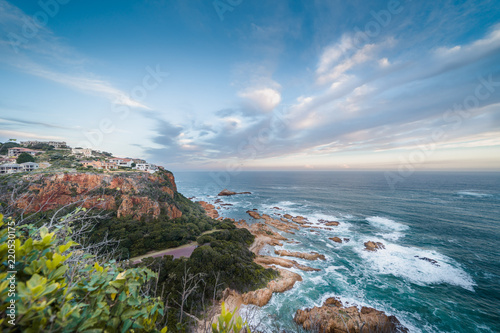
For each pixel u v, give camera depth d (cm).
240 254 2806
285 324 1730
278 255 3194
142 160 7544
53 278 189
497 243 3484
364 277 2498
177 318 1230
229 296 1950
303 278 2461
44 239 207
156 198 4081
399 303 2006
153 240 3139
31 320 160
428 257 3011
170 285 1823
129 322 215
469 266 2738
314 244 3609
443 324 1755
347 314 1752
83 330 185
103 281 224
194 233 3750
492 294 2164
